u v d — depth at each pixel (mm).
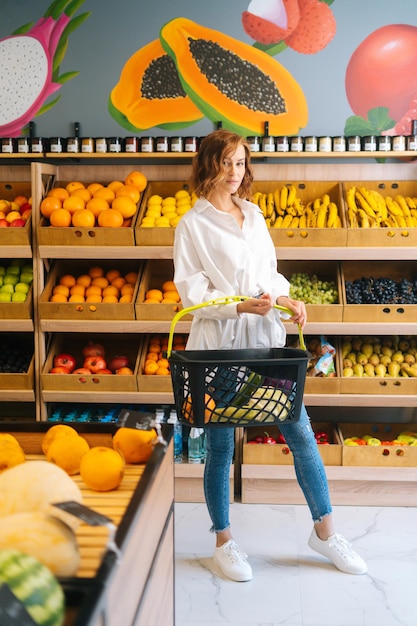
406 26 3818
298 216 3721
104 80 3945
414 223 3564
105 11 3902
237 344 2646
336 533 2865
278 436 3787
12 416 4016
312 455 2760
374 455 3439
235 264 2592
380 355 3721
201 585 2686
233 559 2744
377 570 2789
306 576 2744
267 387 2131
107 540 1100
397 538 3086
